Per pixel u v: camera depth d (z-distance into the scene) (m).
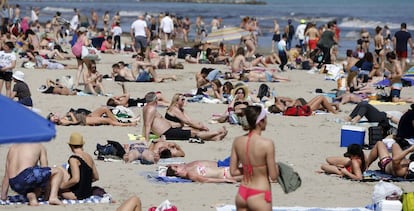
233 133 42.09
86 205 27.20
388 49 93.31
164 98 52.00
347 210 27.16
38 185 27.02
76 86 58.97
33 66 71.44
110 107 47.34
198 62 81.62
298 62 79.88
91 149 36.88
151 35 112.56
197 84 56.75
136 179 31.42
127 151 35.22
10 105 16.11
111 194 29.02
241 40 94.69
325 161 35.78
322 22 185.38
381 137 38.66
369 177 32.19
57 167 27.53
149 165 33.94
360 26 176.75
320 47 77.88
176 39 132.00
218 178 31.28
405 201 26.03
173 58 75.06
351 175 32.22
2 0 110.81
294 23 186.38
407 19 189.62
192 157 35.62
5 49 64.94
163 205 24.89
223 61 81.25
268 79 66.31
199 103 52.97
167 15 98.06
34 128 15.70
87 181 27.81
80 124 42.91
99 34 100.94
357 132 38.75
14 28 102.69
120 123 43.19
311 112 48.66
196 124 40.47
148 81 63.53
